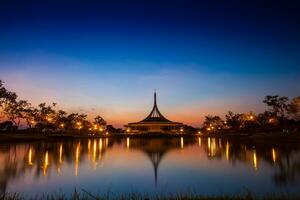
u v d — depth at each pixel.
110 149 58.72
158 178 23.86
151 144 79.62
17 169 28.30
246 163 31.88
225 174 24.97
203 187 20.03
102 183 21.86
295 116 88.38
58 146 63.44
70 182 22.08
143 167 30.64
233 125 142.62
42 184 21.25
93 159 38.16
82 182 22.14
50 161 35.03
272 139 76.75
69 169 28.69
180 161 35.69
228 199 13.95
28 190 19.23
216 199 14.00
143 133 155.12
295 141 65.94
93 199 15.93
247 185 20.16
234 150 49.91
